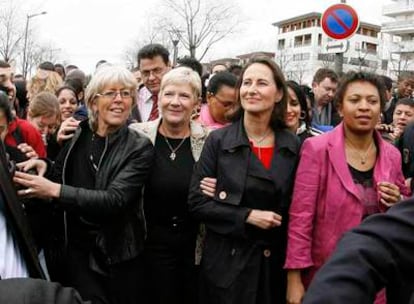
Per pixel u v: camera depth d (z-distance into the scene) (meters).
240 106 3.31
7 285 1.30
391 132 5.72
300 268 2.99
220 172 3.15
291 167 3.16
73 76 8.06
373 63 62.56
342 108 3.09
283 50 75.50
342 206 2.95
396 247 1.31
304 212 3.04
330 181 3.01
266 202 3.09
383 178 2.97
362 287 1.26
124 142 3.18
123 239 3.16
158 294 3.39
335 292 1.25
